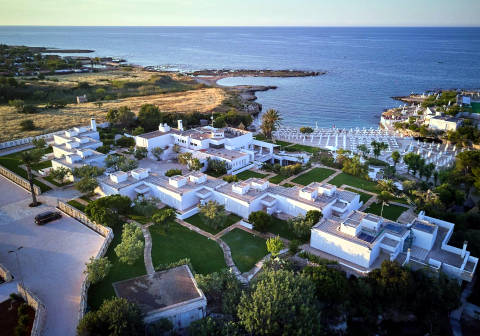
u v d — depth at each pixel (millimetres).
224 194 81250
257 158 115625
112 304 43844
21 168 102688
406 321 55531
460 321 56438
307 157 117750
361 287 54281
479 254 65312
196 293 48906
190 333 43844
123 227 72938
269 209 79188
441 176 95688
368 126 177625
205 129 128125
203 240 69812
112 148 119938
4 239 68312
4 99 195750
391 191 88375
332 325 51719
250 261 63250
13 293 53719
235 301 49219
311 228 66625
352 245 61125
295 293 47531
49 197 85688
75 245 67000
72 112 169750
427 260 60906
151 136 118125
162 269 58781
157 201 79375
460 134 132875
